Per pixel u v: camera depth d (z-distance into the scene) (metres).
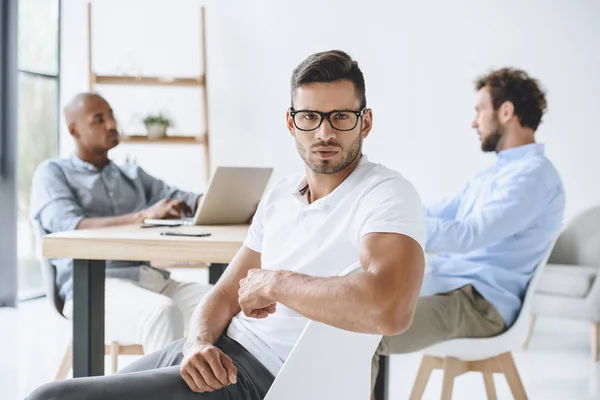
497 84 2.79
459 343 2.45
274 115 6.01
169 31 6.11
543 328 5.25
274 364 1.59
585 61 5.38
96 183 3.32
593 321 4.27
